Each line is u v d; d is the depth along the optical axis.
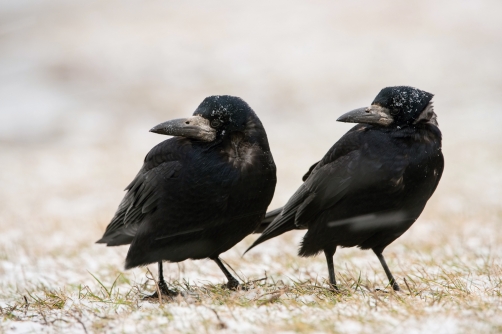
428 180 7.73
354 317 6.05
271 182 7.98
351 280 8.53
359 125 8.18
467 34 50.44
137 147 32.59
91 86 43.53
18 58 48.31
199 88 43.31
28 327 6.46
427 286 7.67
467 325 5.66
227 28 54.78
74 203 20.09
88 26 56.28
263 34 53.16
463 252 10.96
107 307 7.23
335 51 49.03
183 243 8.05
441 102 39.41
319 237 8.16
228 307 6.52
